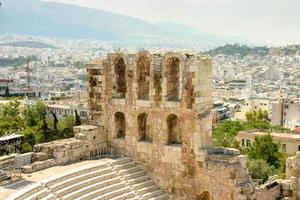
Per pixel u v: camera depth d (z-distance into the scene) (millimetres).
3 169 51094
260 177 100812
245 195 52750
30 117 166375
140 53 59062
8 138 74250
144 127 61250
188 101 55500
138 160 60156
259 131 159000
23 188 46500
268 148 116875
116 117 62719
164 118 57562
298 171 60281
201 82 55469
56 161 56188
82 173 53812
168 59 56875
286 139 144125
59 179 50562
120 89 63094
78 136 60219
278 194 60188
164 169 58000
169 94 58125
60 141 59125
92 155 61031
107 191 53281
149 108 58594
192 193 56188
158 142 58281
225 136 152750
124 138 62156
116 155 61781
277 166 114875
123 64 62844
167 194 57812
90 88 63625
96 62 63062
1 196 43844
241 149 127875
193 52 57562
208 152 55375
